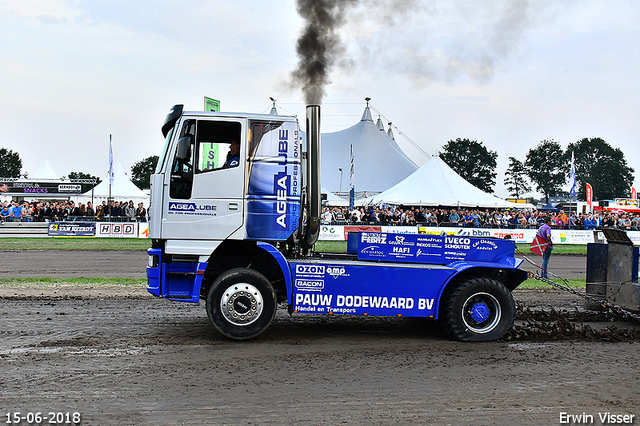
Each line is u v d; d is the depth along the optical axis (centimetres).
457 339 679
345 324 782
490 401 461
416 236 708
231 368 543
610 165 10581
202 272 650
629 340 696
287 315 835
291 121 665
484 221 2756
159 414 418
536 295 1092
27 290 1011
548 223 1398
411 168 4528
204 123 654
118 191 3828
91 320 762
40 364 545
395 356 604
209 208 651
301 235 704
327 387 489
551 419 424
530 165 10769
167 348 616
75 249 1959
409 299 676
